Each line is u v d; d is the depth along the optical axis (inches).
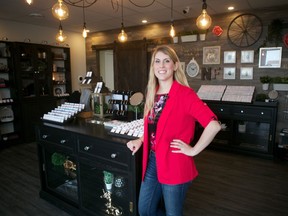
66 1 136.0
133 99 90.3
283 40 148.4
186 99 49.4
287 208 90.3
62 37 132.2
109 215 78.2
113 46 225.3
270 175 119.7
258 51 157.5
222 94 163.0
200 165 133.6
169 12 162.4
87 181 82.9
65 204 90.0
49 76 199.5
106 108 101.4
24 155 155.5
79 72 242.8
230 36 166.6
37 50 189.2
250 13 157.4
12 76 178.2
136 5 145.5
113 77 248.8
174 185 51.3
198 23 102.0
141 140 64.1
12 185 112.2
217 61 173.6
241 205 92.6
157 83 57.5
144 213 59.6
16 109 182.4
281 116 154.3
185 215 86.3
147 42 202.7
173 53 54.1
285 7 146.1
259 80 159.8
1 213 89.6
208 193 101.8
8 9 152.6
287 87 146.4
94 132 77.3
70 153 82.7
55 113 97.5
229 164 135.0
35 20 184.1
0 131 171.6
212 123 46.0
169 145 51.1
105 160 71.2
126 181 75.5
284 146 142.0
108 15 169.6
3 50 173.2
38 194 103.7
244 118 148.5
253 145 157.0
